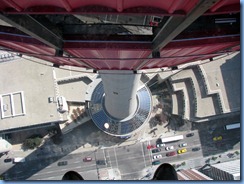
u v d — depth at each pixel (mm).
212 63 111062
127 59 46344
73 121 111250
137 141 111500
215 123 112688
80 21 39312
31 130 112562
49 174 110500
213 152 111062
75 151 111438
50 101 107000
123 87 73125
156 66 60875
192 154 111125
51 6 29328
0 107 107312
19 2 27797
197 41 37750
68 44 39500
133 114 107062
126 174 109688
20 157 111125
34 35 32656
